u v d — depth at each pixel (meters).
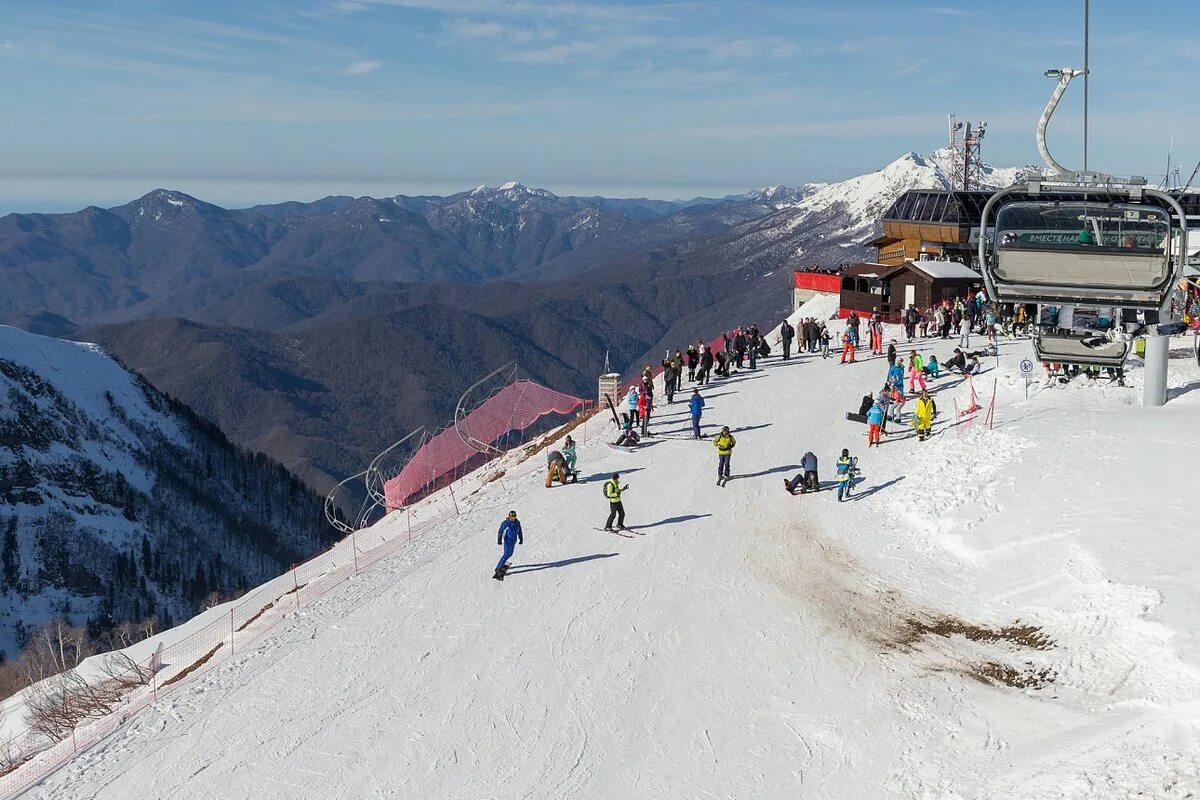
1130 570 20.19
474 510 31.42
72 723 24.17
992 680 18.84
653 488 30.94
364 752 18.28
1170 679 16.59
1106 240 17.64
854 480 29.95
